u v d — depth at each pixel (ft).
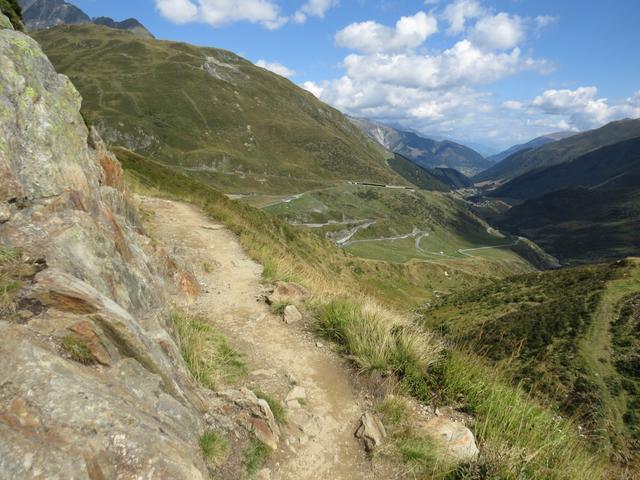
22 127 15.31
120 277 15.98
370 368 21.68
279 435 15.67
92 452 8.75
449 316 232.53
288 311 28.22
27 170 14.90
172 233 48.98
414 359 21.85
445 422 17.85
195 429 13.02
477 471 14.74
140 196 72.38
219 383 18.28
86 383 10.14
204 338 21.77
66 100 20.11
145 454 9.55
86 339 11.26
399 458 15.64
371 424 17.01
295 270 44.29
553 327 179.01
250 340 24.32
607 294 202.08
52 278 11.80
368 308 27.48
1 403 8.61
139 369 12.40
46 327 10.91
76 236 14.42
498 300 253.44
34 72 17.69
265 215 151.64
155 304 18.03
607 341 158.30
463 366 21.50
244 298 31.73
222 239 52.19
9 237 12.88
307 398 19.02
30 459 7.87
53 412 8.94
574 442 17.93
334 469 14.87
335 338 25.54
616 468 16.71
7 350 9.62
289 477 13.99
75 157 18.44
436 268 494.18
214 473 12.33
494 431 17.80
